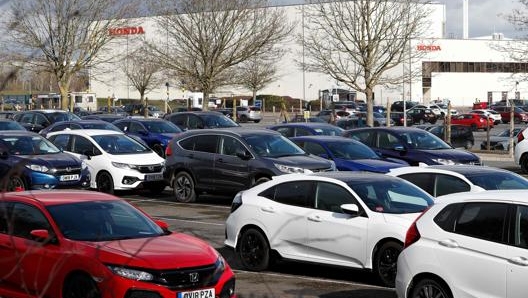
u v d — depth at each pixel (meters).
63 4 35.25
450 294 7.75
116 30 40.72
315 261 10.77
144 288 7.80
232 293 8.63
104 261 7.93
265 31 38.94
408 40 39.38
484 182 12.70
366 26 34.72
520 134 24.95
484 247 7.54
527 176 23.75
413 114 60.25
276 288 10.40
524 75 43.94
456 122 57.53
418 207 10.57
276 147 18.36
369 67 34.41
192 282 8.12
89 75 51.06
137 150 21.06
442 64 87.50
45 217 8.59
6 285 8.55
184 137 19.39
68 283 8.08
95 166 20.30
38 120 32.16
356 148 19.53
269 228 11.23
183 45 40.50
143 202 19.52
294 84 87.06
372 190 10.67
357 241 10.34
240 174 17.97
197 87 40.25
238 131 18.73
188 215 17.17
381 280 10.25
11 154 18.67
